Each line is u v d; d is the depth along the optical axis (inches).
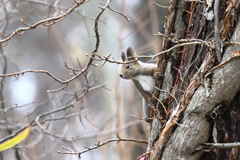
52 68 944.9
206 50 230.1
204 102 214.1
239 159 220.1
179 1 253.1
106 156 557.0
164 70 259.0
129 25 639.8
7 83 861.2
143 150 566.6
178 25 253.8
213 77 214.2
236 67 209.9
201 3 241.6
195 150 217.6
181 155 218.8
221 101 213.8
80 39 765.9
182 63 244.7
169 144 221.9
